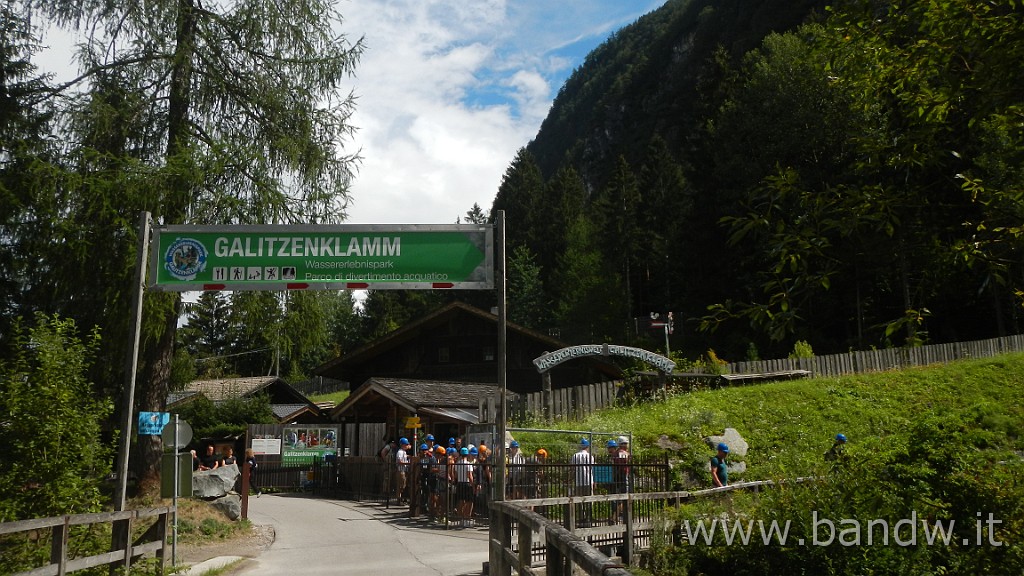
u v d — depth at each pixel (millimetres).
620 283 70938
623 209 74500
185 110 16703
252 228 9266
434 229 9266
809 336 50562
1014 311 42469
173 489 11539
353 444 29797
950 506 8219
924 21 5277
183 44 16125
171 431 11750
